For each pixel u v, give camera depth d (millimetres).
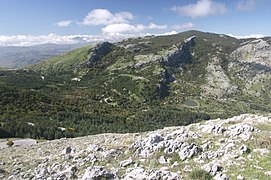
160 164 22328
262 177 17125
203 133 27672
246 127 25766
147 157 24328
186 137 26688
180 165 21156
